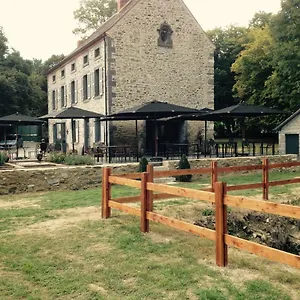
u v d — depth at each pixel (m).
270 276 4.80
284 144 19.75
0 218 7.98
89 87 23.20
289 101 25.59
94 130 22.50
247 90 32.16
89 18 38.97
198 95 23.20
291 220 9.68
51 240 6.31
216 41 39.75
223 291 4.36
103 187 7.89
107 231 6.80
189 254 5.61
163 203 9.32
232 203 5.04
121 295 4.32
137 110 15.56
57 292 4.41
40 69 52.00
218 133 37.41
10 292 4.40
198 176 14.46
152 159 16.53
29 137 37.47
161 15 22.12
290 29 23.36
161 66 22.11
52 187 12.18
